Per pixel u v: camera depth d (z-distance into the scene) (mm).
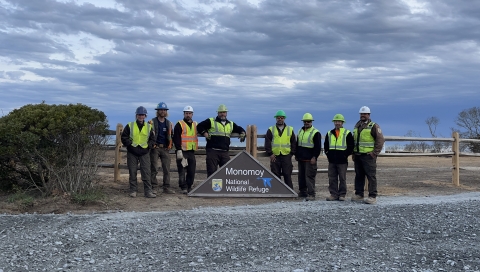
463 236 7930
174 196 12148
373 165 11211
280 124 12500
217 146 12438
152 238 7684
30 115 11219
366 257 6758
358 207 10484
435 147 38188
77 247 7219
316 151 11992
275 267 6309
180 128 12258
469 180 17266
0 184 11906
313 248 7195
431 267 6332
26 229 8297
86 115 11430
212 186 12234
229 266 6348
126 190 12625
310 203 11289
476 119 49750
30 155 11055
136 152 11680
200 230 8195
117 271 6172
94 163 11805
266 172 12406
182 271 6156
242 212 9844
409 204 10914
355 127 11617
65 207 10570
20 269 6230
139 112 11656
